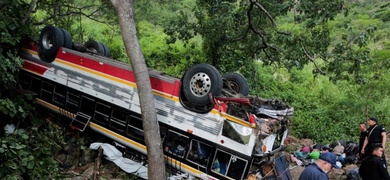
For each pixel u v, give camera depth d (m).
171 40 14.95
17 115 9.20
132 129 8.95
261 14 12.98
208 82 7.80
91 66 9.41
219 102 7.81
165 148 8.46
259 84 18.11
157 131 7.07
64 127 10.18
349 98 16.03
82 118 9.57
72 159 9.32
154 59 18.39
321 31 11.52
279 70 21.61
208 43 15.20
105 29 19.52
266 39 13.07
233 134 7.69
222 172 7.91
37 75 10.27
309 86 20.11
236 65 15.68
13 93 9.46
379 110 15.06
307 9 10.84
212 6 13.77
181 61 17.92
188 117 8.18
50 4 13.10
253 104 8.55
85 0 18.38
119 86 8.98
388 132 14.06
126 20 6.99
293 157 10.44
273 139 8.08
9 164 7.39
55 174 8.23
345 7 11.17
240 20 14.01
